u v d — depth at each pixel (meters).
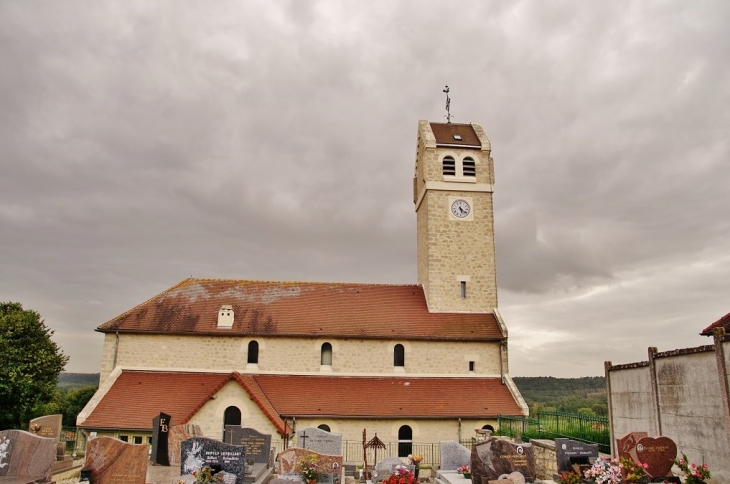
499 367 38.56
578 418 27.67
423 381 37.34
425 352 38.41
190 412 31.58
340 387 36.09
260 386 35.47
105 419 31.88
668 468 18.12
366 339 38.16
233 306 39.50
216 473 21.03
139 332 36.88
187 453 21.59
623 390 24.30
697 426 19.06
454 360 38.44
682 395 19.95
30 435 18.95
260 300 40.50
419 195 46.72
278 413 33.31
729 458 17.38
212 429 30.91
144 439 31.36
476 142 45.41
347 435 33.56
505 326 39.38
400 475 22.72
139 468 19.50
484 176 44.06
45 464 18.73
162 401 33.50
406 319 40.00
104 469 19.53
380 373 37.66
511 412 35.06
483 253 42.53
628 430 23.70
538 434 29.52
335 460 24.20
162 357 36.69
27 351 41.28
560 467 21.78
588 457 22.03
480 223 43.12
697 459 19.00
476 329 39.56
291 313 39.44
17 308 44.88
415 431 34.09
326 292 42.16
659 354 21.39
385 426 33.97
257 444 27.78
